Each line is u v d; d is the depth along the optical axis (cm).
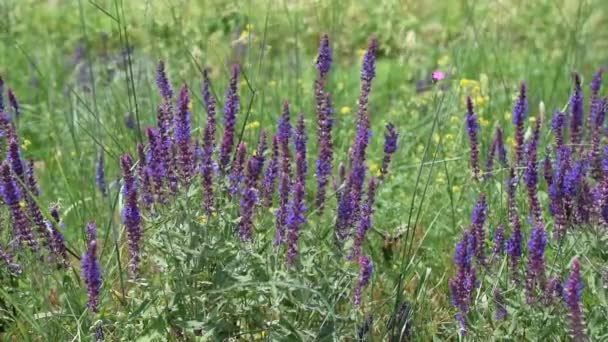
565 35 388
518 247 191
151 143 197
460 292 188
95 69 342
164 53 315
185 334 193
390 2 372
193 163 198
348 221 199
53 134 295
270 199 204
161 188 200
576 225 200
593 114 234
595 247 198
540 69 335
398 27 395
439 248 236
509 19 380
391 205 248
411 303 205
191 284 189
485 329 190
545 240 183
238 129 270
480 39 367
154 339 190
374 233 236
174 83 312
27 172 208
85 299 201
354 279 199
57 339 196
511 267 193
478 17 418
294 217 186
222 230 193
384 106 334
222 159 197
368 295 212
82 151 275
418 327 201
